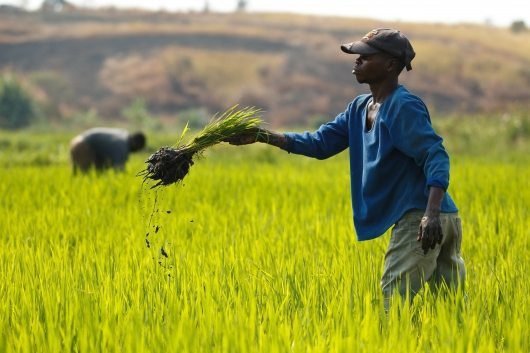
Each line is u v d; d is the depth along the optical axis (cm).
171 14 14475
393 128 631
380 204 653
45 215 1106
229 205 1245
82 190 1373
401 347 527
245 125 674
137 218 1090
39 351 543
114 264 787
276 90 9862
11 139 3684
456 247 659
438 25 13850
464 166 1998
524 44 12812
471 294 689
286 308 630
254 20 13900
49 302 621
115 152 1719
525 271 765
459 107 9688
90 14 13875
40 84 9481
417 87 10025
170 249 837
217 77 10181
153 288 680
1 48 11019
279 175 1752
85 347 538
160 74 9988
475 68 10612
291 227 1005
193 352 520
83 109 9162
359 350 517
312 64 10738
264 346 523
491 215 1051
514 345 537
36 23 12719
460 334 548
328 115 9400
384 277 659
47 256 837
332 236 943
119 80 10019
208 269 762
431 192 609
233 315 598
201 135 669
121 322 584
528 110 3741
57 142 3709
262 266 784
